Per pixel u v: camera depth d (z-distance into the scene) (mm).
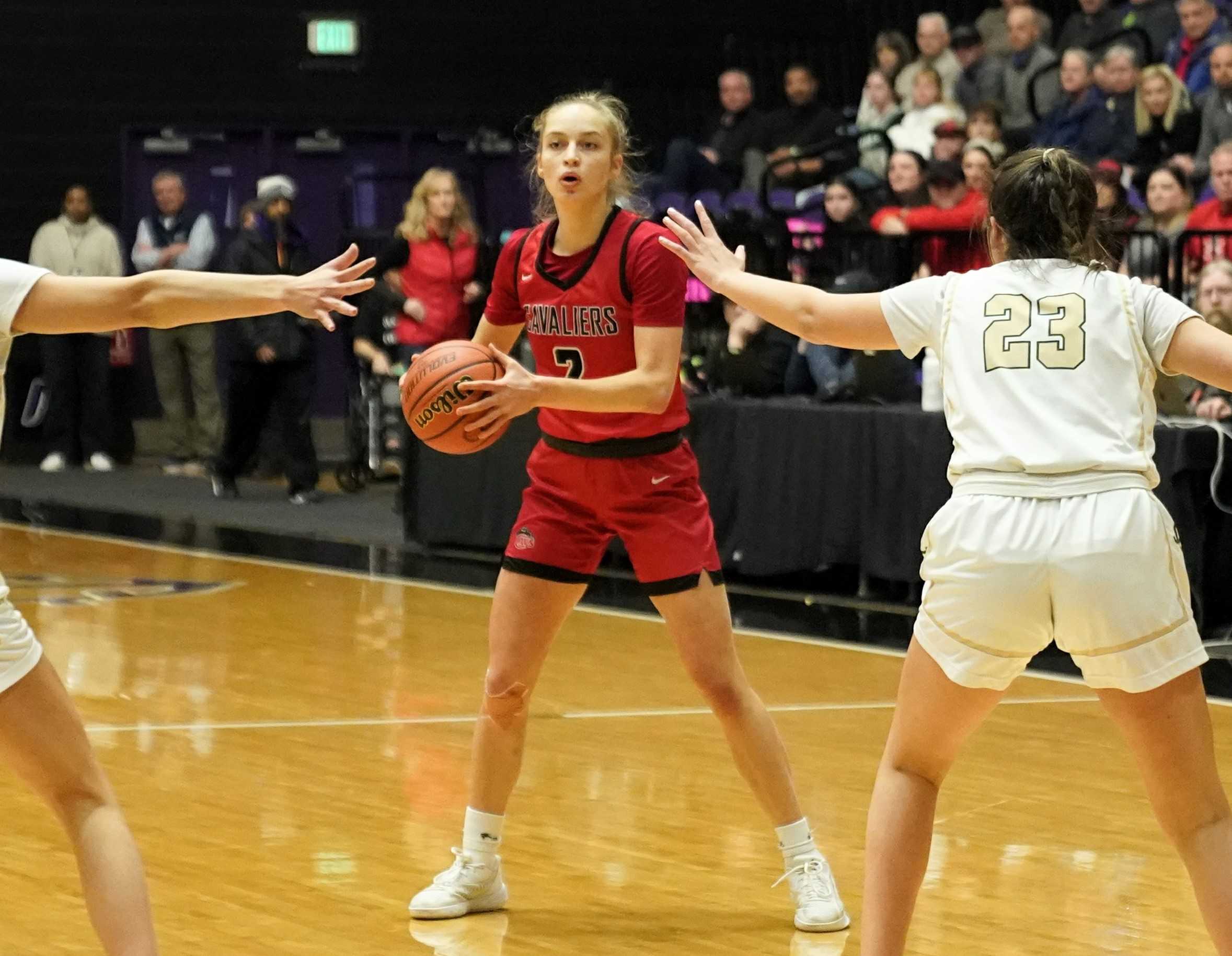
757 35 37500
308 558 23594
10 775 12586
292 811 11703
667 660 16984
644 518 9406
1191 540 17859
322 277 7219
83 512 27953
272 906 9758
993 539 7273
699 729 14133
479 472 23828
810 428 20453
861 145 27891
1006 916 9664
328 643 17781
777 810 9648
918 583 19906
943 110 26984
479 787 9680
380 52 37188
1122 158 24562
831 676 16328
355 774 12672
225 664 16688
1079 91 25203
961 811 11805
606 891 10109
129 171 36281
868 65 35375
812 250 23281
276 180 29562
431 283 26484
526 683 9555
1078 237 7699
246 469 33719
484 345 9352
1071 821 11570
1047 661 17078
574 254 9391
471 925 9492
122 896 7016
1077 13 28094
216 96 36812
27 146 36250
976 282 7711
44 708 7070
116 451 35562
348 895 9969
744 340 21719
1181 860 10562
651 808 11852
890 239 22203
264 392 29297
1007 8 27516
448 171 26672
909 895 7551
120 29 36406
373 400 30203
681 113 36219
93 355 33656
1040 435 7324
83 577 21859
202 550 24219
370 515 27828
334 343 36625
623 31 37594
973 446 7473
